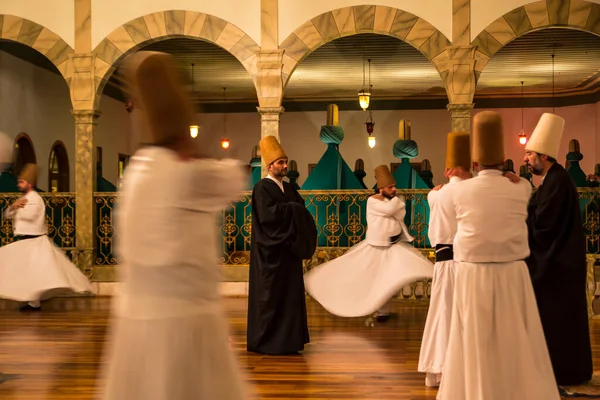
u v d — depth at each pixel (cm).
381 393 505
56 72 1512
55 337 719
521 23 1021
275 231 635
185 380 211
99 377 552
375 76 1761
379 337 723
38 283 890
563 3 1015
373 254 791
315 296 791
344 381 540
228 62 1577
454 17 1029
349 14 1042
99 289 1045
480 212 376
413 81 1839
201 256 218
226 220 1103
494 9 1023
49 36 1067
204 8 1060
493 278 373
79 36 1065
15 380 543
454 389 377
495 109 2041
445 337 508
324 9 1047
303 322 652
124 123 1867
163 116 221
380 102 2056
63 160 1561
